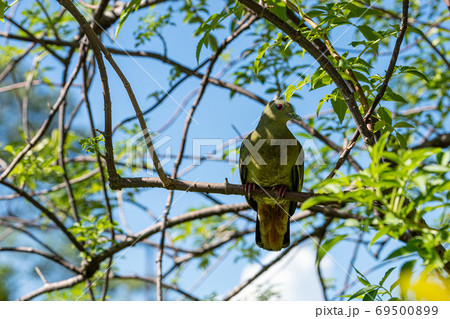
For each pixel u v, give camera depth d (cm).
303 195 454
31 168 636
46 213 609
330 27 399
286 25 391
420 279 273
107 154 402
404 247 269
